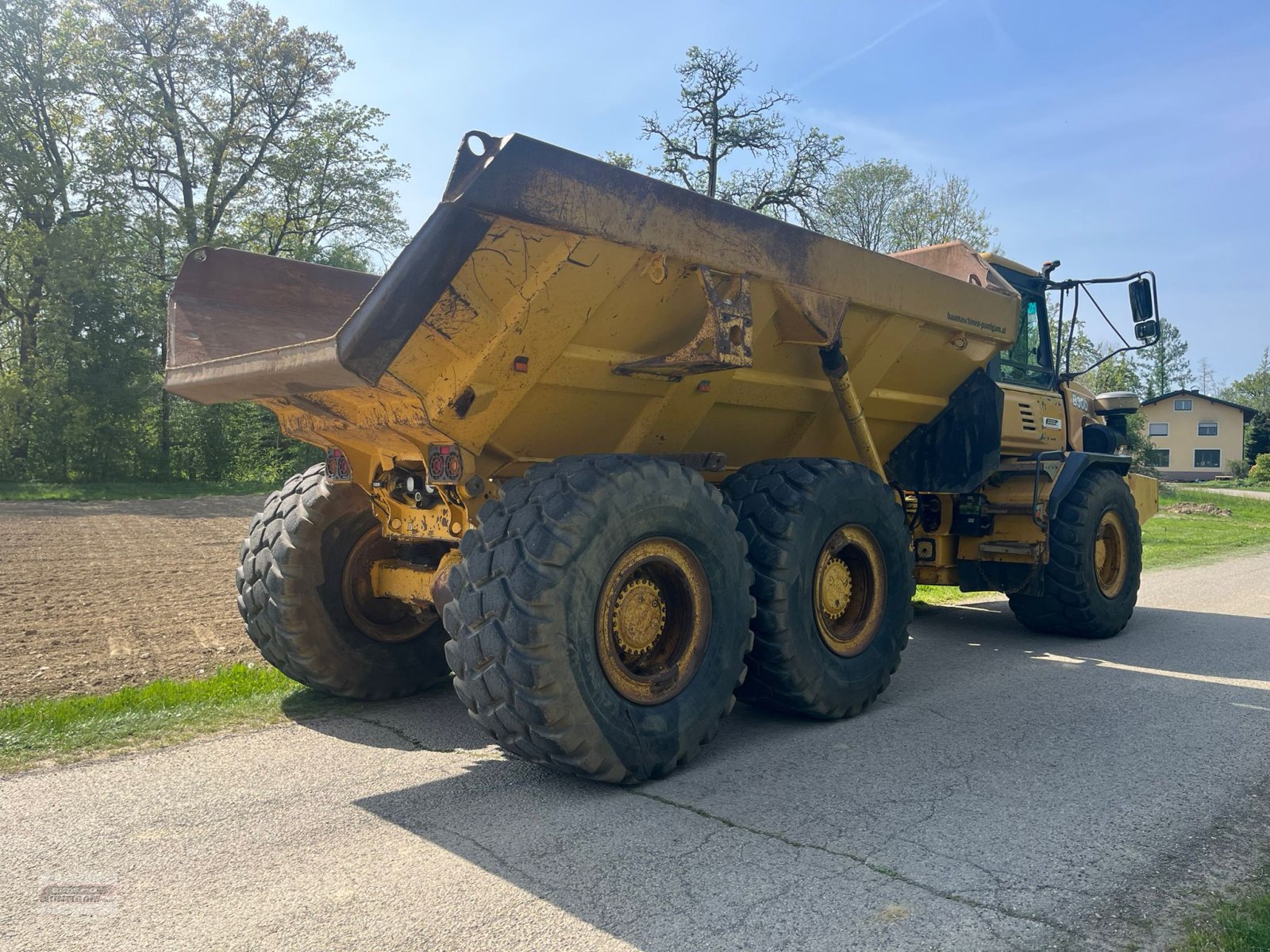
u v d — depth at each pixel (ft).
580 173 12.09
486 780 12.88
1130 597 24.53
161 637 22.71
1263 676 19.67
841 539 16.25
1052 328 25.43
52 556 40.47
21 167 99.96
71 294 97.76
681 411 15.47
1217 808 11.82
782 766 13.65
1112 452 27.86
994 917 8.91
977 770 13.41
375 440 14.69
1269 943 8.32
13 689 17.43
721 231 14.02
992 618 27.55
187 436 110.93
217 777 12.89
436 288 11.44
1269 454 224.74
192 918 8.87
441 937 8.54
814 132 101.04
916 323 18.45
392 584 16.76
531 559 11.78
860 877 9.77
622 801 12.07
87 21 106.83
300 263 17.98
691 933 8.62
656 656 13.53
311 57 116.67
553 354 12.98
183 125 112.98
